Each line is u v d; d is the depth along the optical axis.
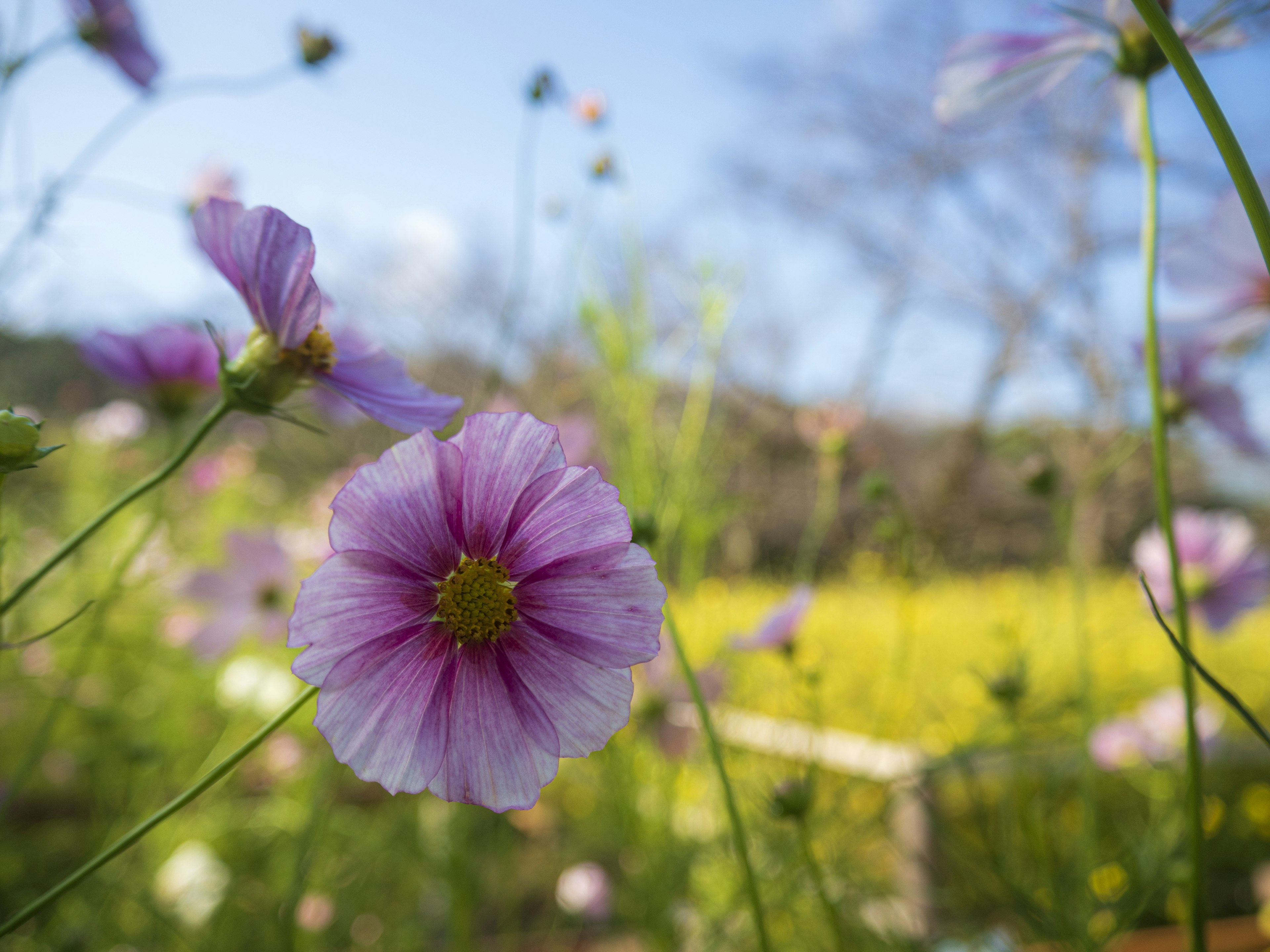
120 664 0.66
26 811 0.63
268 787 0.65
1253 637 1.28
